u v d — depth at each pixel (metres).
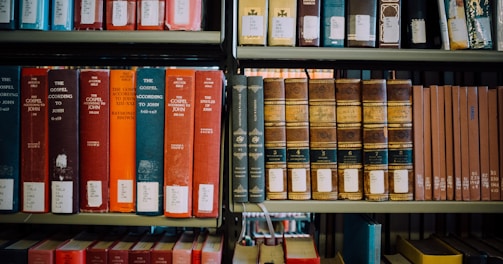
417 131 1.05
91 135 0.98
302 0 1.03
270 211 1.01
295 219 2.55
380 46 1.04
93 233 1.15
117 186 0.99
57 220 0.98
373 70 1.32
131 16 0.99
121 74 0.99
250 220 2.50
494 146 1.06
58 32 0.99
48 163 0.99
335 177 1.04
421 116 1.05
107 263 0.98
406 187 1.04
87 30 0.99
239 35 1.01
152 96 0.98
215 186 0.98
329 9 1.04
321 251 1.27
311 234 1.32
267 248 1.08
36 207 0.98
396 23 1.04
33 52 1.25
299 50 1.01
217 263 0.96
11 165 0.98
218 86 0.98
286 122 1.04
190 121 0.97
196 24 0.99
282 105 1.03
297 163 1.03
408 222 1.27
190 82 0.97
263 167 1.02
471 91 1.06
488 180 1.06
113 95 0.99
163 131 0.98
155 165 0.98
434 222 1.28
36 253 0.97
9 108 0.98
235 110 1.01
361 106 1.05
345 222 1.25
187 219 0.98
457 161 1.05
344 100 1.04
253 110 1.01
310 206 1.02
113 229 1.24
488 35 1.04
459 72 1.32
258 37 1.01
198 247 1.01
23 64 1.34
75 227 1.25
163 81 0.98
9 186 0.98
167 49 1.24
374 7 1.04
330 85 1.04
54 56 1.30
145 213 0.97
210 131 0.98
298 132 1.03
